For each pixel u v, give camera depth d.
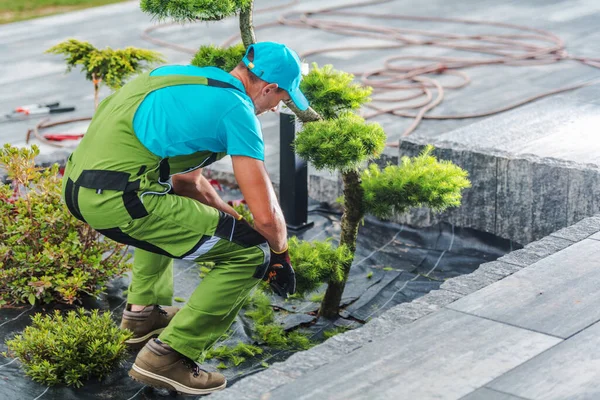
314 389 5.71
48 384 7.36
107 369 7.51
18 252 8.55
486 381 5.73
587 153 10.12
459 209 10.45
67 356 7.34
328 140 7.55
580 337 6.22
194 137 6.54
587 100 12.55
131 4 27.91
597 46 20.16
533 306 6.66
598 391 5.60
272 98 6.99
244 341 8.23
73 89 18.14
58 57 20.97
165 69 6.76
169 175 6.88
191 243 6.78
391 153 11.23
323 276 8.16
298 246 8.25
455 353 6.06
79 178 6.60
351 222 8.46
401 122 15.31
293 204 10.80
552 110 12.02
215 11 7.02
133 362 7.81
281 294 7.40
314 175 11.71
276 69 6.80
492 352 6.07
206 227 6.78
